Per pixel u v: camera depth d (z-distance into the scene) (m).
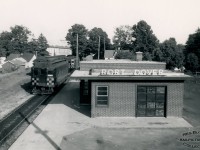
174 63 61.34
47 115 22.45
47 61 33.78
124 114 21.66
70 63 62.66
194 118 21.61
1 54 111.50
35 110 24.61
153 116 21.84
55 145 15.63
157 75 21.42
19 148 15.17
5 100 30.47
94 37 110.06
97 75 21.56
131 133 17.80
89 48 109.06
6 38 132.38
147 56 73.62
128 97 21.50
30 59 96.56
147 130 18.45
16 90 38.34
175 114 21.75
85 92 26.66
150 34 100.94
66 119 21.16
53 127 19.08
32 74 33.81
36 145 15.62
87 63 27.69
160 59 63.28
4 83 46.56
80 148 15.16
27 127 19.11
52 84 33.38
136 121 20.50
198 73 58.22
